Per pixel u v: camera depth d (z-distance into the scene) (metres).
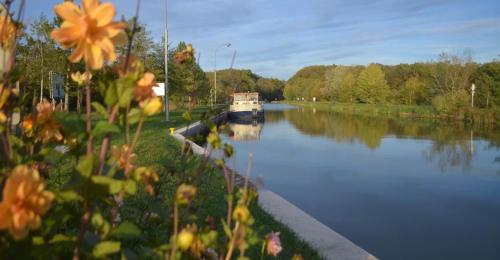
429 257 6.05
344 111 58.16
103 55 1.23
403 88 58.25
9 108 1.59
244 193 1.60
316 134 24.95
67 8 1.20
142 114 1.35
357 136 23.75
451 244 6.60
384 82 62.94
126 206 2.94
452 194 9.93
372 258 4.32
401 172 12.60
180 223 1.72
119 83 1.32
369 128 29.39
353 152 16.95
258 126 31.66
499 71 38.66
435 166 13.70
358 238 6.83
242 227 1.52
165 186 5.16
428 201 9.25
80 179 1.30
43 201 1.10
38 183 1.10
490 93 38.97
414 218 7.96
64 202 1.44
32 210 1.08
